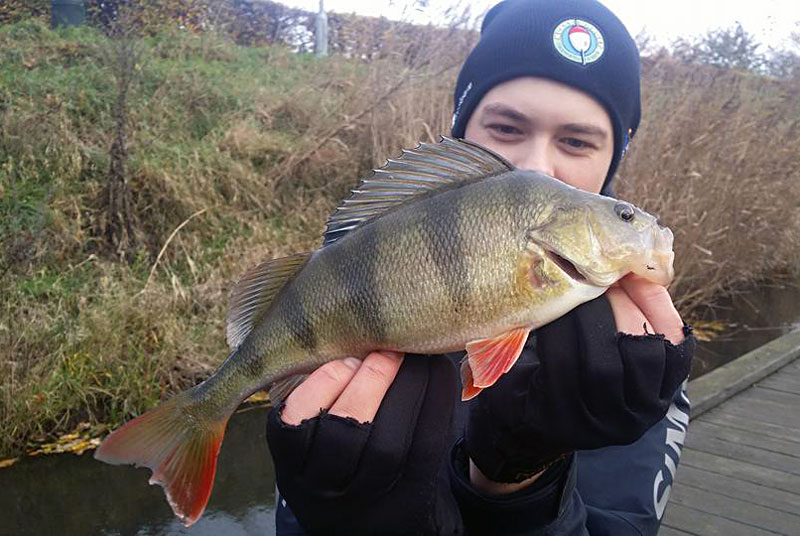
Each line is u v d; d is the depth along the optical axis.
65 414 1.34
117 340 1.42
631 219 0.44
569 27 0.59
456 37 2.11
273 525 1.07
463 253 0.43
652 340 0.38
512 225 0.43
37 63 2.24
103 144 1.99
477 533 0.46
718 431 1.28
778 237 2.29
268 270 0.46
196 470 0.45
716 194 1.92
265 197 2.05
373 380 0.39
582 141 0.60
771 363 1.57
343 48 3.18
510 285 0.43
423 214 0.43
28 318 1.44
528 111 0.59
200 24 2.96
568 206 0.44
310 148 2.19
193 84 2.36
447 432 0.40
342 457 0.37
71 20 2.62
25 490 1.17
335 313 0.43
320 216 2.05
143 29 2.57
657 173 1.82
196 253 1.81
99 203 1.85
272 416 0.39
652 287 0.42
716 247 2.01
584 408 0.39
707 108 1.92
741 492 1.06
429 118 2.02
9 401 1.27
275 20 3.40
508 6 0.66
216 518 1.09
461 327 0.43
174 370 1.46
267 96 2.46
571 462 0.47
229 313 0.46
